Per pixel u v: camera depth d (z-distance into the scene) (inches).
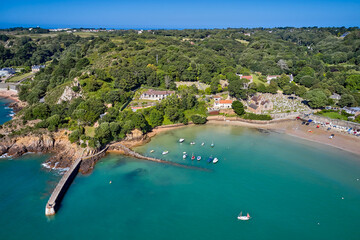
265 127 7145.7
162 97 7810.0
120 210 3959.2
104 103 7027.6
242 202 4126.5
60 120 5969.5
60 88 7795.3
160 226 3651.6
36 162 5246.1
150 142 6131.9
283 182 4645.7
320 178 4773.6
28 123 6127.0
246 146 6018.7
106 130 5644.7
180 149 5807.1
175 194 4313.5
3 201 4124.0
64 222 3730.3
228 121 7564.0
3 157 5413.4
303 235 3506.4
